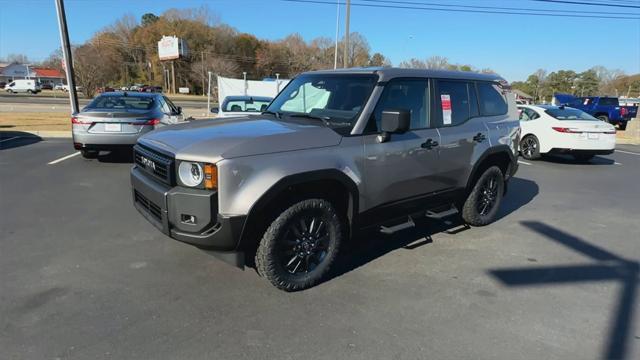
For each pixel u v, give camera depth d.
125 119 8.48
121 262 4.15
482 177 5.33
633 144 18.09
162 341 2.90
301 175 3.39
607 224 5.89
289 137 3.47
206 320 3.17
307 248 3.68
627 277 4.11
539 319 3.31
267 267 3.48
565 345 2.98
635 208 6.80
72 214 5.61
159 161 3.47
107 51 85.81
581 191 8.00
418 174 4.36
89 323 3.09
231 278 3.87
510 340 3.02
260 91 24.38
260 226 3.46
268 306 3.40
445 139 4.61
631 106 24.86
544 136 11.30
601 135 10.80
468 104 5.07
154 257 4.29
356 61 79.44
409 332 3.09
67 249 4.45
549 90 100.69
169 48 73.25
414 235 5.19
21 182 7.29
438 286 3.83
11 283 3.67
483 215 5.55
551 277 4.08
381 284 3.84
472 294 3.70
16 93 63.44
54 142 12.22
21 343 2.84
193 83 93.38
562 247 4.90
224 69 77.31
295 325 3.14
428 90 4.54
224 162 3.11
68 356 2.72
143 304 3.38
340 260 4.37
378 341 2.97
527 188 8.16
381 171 3.99
